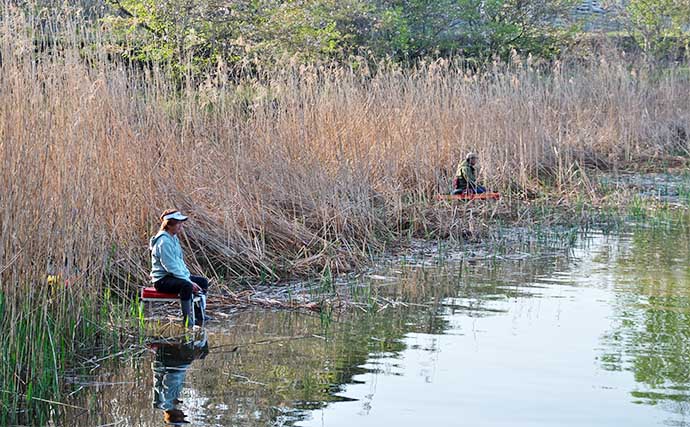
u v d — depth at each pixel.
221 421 10.42
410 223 22.33
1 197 11.26
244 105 21.72
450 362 12.59
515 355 12.90
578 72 38.03
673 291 16.78
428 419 10.48
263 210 18.78
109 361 12.62
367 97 24.39
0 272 11.00
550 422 10.41
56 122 12.82
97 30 15.80
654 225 24.06
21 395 11.16
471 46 44.00
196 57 29.27
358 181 21.38
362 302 16.03
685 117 37.56
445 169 26.11
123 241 16.11
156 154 17.41
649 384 11.69
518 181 27.28
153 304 15.63
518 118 28.66
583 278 17.89
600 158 32.88
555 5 46.34
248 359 12.77
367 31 40.38
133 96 17.44
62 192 12.31
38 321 11.76
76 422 10.41
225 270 17.53
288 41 32.06
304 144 20.78
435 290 16.94
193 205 17.73
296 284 17.34
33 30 12.98
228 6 31.19
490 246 21.17
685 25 54.84
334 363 12.56
